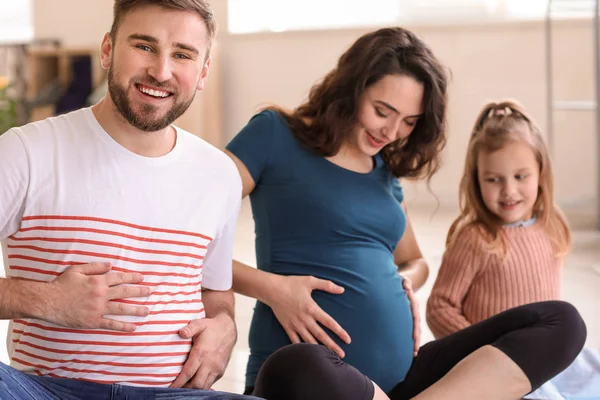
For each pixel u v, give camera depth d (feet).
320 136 6.49
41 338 4.83
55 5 23.40
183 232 5.20
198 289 5.41
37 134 4.94
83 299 4.66
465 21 19.79
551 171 7.98
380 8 20.99
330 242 6.47
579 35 18.83
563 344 6.20
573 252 14.29
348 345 6.27
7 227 4.88
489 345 6.22
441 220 17.70
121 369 4.90
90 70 22.62
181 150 5.33
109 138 5.05
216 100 21.52
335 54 21.09
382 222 6.64
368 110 6.33
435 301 7.77
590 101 18.89
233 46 21.84
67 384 4.70
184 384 5.21
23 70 23.30
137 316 4.93
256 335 6.52
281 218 6.53
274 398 5.46
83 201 4.89
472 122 19.90
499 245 7.70
